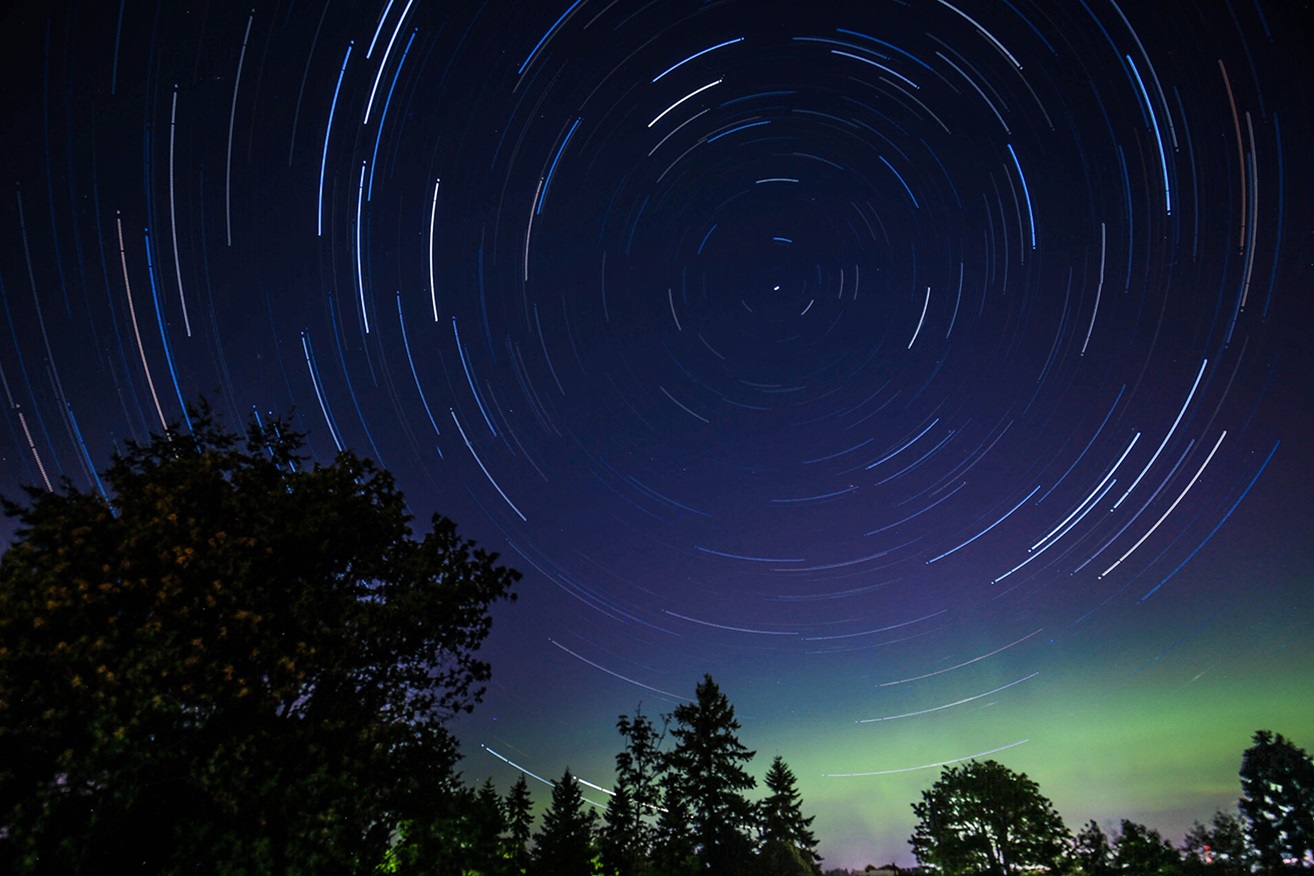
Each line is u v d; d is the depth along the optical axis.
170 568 11.62
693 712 36.91
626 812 36.88
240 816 10.77
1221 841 48.06
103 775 9.77
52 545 11.46
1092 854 42.06
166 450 14.40
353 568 14.92
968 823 40.19
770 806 41.38
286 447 15.77
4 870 9.05
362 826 12.69
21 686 9.84
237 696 11.34
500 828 28.36
